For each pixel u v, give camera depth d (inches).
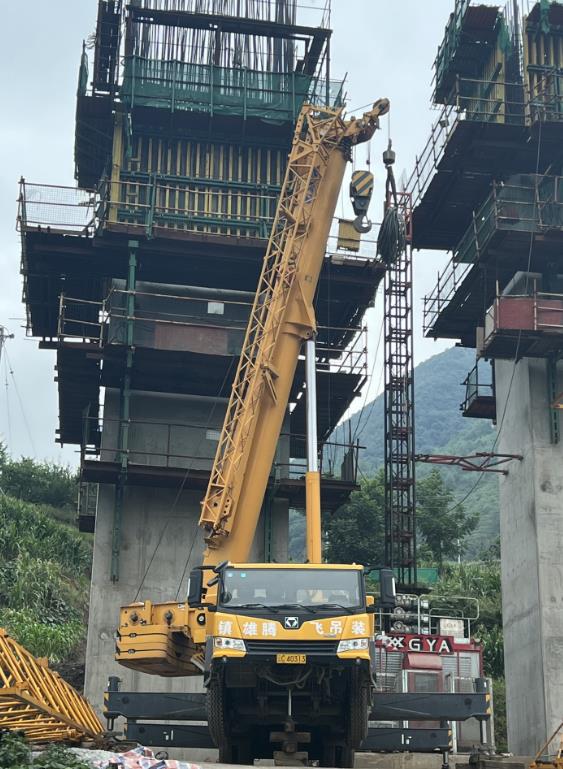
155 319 1862.7
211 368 1818.4
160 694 970.1
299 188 1585.9
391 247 1822.1
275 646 801.6
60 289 1951.3
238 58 1940.2
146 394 1862.7
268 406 1462.8
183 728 965.8
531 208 1830.7
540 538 1717.5
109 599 1744.6
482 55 1955.0
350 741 862.5
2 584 2278.5
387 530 2137.1
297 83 1931.6
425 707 953.5
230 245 1827.0
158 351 1764.3
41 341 2066.9
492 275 1860.2
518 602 1769.2
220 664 802.8
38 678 816.9
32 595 2249.0
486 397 1996.8
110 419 1827.0
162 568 1774.1
